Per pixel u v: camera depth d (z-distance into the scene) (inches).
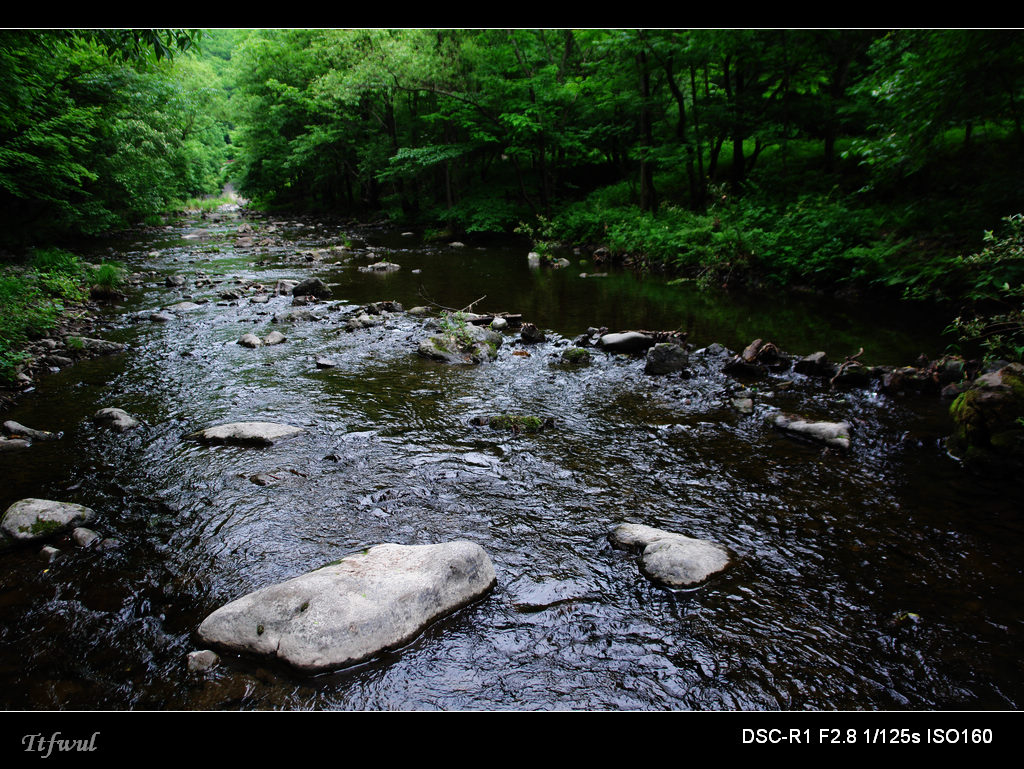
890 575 133.3
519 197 1008.9
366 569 121.3
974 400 188.2
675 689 103.4
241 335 358.0
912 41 359.9
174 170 1249.4
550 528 153.2
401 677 104.5
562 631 116.3
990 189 402.6
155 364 300.4
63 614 120.1
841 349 313.7
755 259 510.9
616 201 848.9
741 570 135.1
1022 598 124.9
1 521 147.7
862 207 505.0
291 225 1186.6
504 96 890.7
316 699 100.0
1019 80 351.9
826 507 163.0
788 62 611.8
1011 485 173.5
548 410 238.1
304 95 1211.2
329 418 228.8
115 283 488.7
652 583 130.6
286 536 148.5
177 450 199.8
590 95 860.0
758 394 252.8
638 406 242.5
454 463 190.5
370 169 1149.1
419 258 714.2
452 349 310.7
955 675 105.7
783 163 665.6
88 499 167.2
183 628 116.4
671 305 436.8
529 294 484.1
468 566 126.0
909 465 187.8
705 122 669.9
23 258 625.9
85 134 778.2
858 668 107.5
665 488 174.6
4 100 532.7
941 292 380.5
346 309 426.9
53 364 296.4
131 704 99.0
